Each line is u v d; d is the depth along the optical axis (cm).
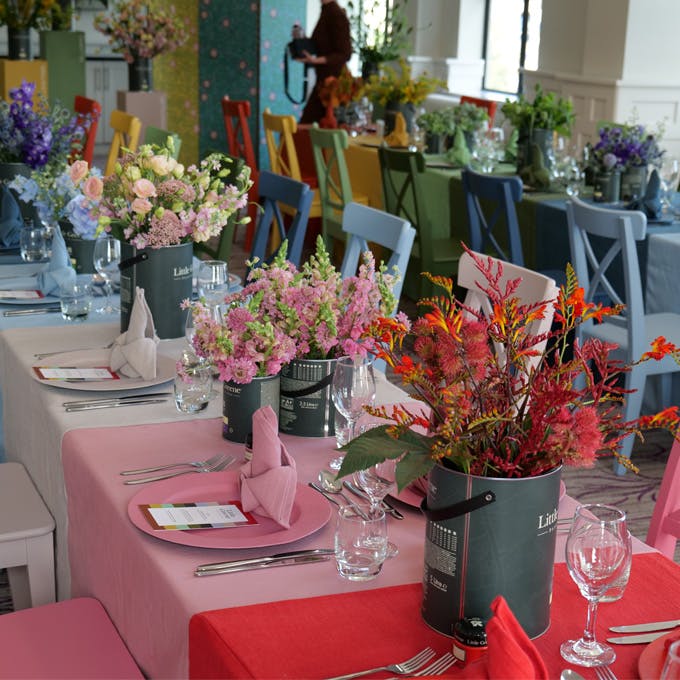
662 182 453
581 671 122
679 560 302
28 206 363
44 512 213
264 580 142
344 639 127
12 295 287
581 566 123
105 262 279
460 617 127
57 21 991
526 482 124
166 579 142
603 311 126
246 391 188
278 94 941
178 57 991
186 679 137
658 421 120
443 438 124
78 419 200
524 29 905
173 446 188
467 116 636
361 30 915
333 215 609
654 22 721
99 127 1144
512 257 472
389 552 151
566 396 118
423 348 125
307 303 190
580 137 774
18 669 158
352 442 127
